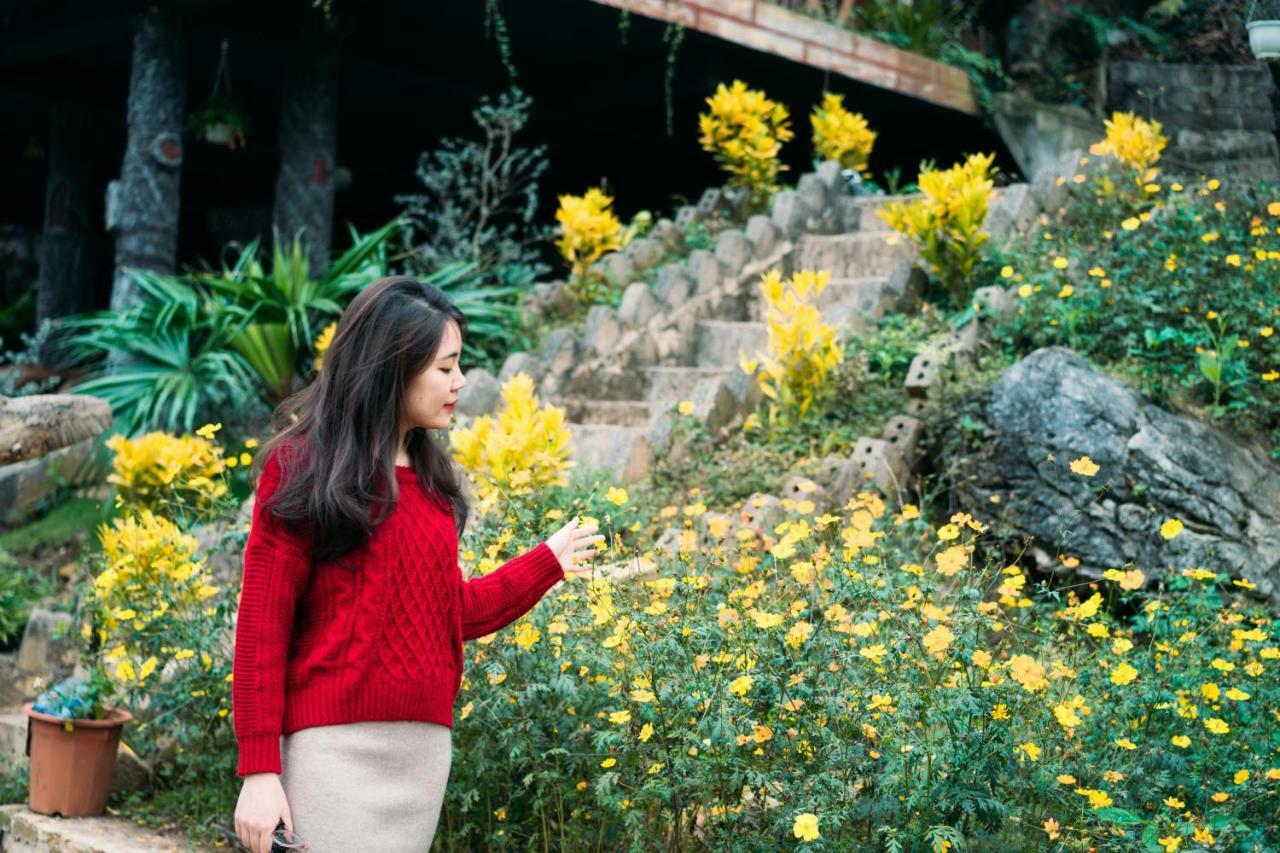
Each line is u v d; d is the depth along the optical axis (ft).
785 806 8.80
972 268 19.90
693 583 9.64
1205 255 18.44
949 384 17.22
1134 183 21.62
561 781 10.32
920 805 8.42
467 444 14.15
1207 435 15.80
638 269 24.79
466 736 10.70
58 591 20.25
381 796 6.86
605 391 21.11
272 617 6.79
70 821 13.01
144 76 25.14
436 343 7.11
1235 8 34.09
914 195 24.70
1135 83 33.91
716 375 20.59
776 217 24.62
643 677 9.31
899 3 32.30
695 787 9.45
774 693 8.82
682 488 16.75
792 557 11.57
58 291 32.22
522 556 7.98
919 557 13.94
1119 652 9.88
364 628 6.88
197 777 13.47
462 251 26.53
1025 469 15.52
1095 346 17.69
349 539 6.84
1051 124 31.58
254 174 39.27
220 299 22.58
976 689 8.36
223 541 12.84
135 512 16.21
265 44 29.40
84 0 27.32
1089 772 9.16
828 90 30.30
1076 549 14.96
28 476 22.65
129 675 12.10
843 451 16.96
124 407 22.24
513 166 37.42
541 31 29.71
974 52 32.30
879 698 8.48
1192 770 9.46
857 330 19.44
